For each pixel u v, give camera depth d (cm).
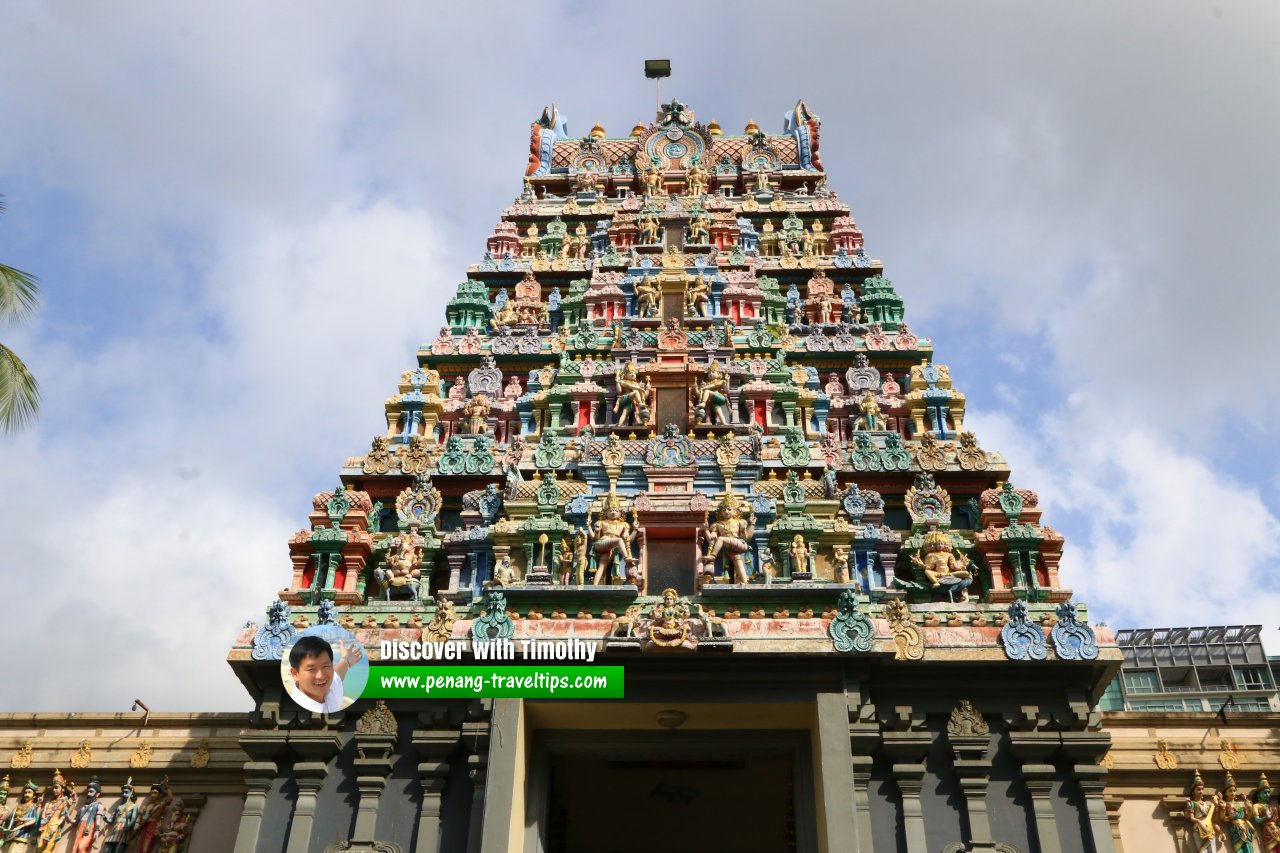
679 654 2070
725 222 3678
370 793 2064
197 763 2503
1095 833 1989
